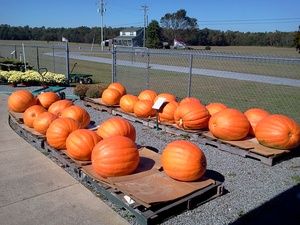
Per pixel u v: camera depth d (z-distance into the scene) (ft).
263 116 20.62
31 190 14.57
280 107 34.65
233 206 13.43
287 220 12.51
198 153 13.94
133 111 26.58
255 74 70.59
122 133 16.85
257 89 47.34
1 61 59.72
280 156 18.30
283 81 57.67
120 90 29.48
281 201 13.89
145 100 25.41
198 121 21.04
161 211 12.16
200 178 14.34
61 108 22.11
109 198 13.44
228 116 19.47
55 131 17.26
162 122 23.89
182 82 52.95
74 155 15.64
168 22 315.78
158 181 13.84
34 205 13.37
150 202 11.98
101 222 12.30
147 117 25.14
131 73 65.00
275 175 16.48
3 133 22.58
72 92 40.47
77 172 15.65
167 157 14.03
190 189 13.34
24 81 44.57
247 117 20.97
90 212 12.94
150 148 20.12
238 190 14.79
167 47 229.66
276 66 99.81
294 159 18.83
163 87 47.06
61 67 74.18
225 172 16.72
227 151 19.52
